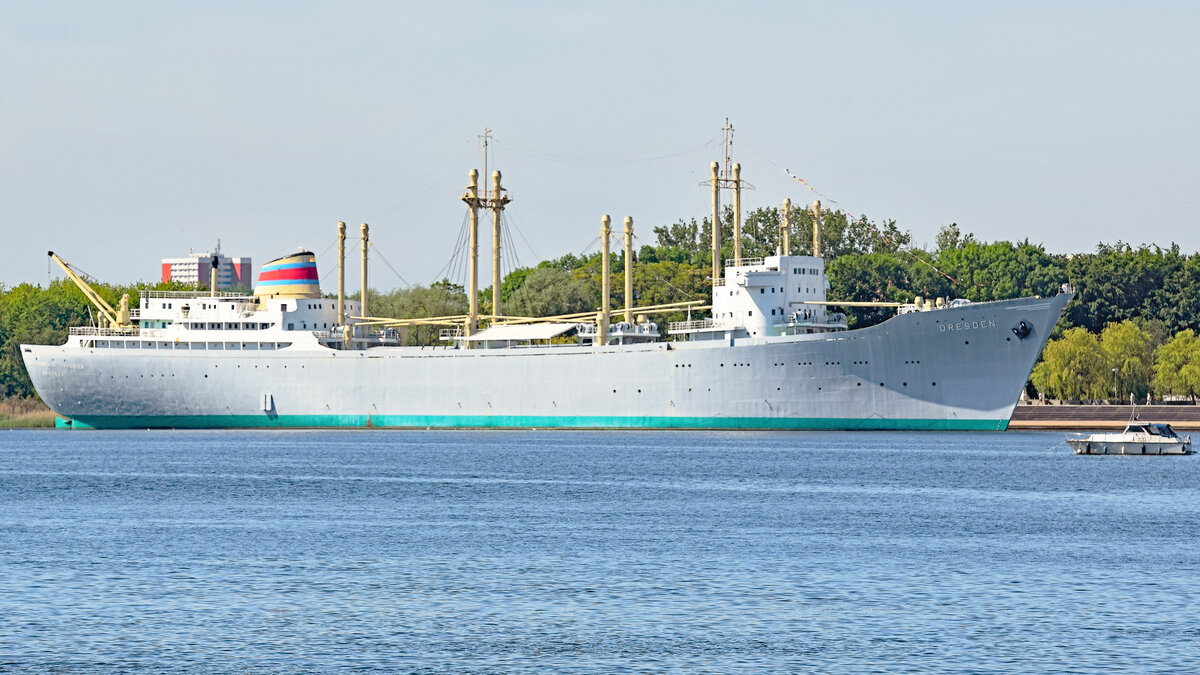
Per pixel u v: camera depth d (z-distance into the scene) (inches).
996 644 6820.9
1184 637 6953.7
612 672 6368.1
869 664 6471.5
